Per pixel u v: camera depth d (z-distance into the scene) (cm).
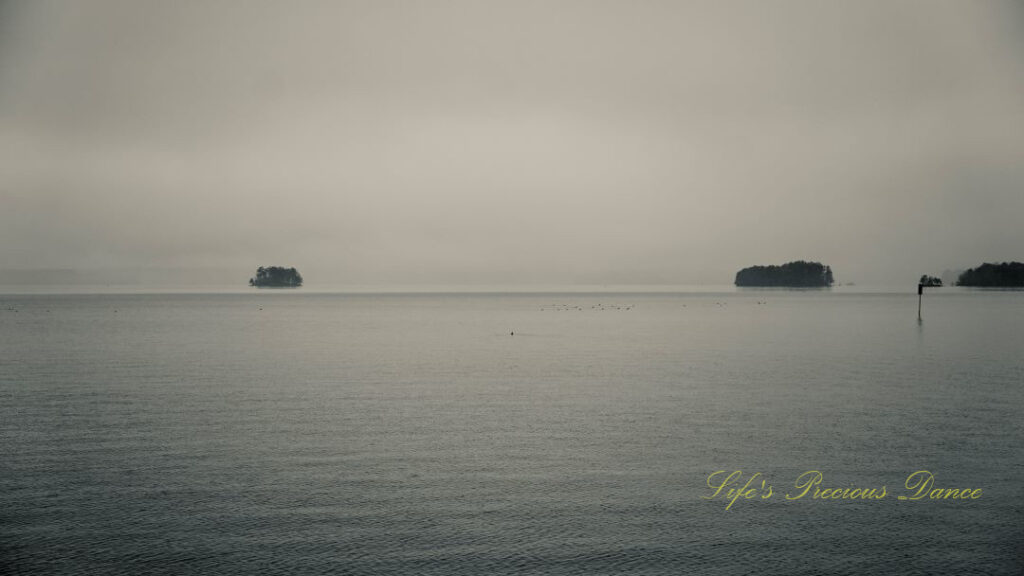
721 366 5066
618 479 2230
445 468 2344
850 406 3391
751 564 1658
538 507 1992
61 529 1842
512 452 2539
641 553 1712
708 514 1947
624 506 2000
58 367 4994
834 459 2436
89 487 2153
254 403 3500
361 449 2583
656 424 2995
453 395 3753
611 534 1816
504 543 1761
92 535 1806
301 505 2005
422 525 1866
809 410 3291
